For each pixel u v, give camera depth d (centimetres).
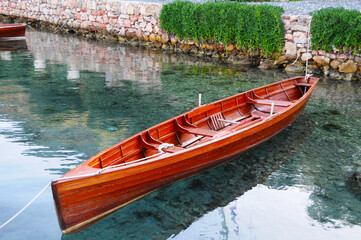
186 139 777
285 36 1527
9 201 602
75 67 1602
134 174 547
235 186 666
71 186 482
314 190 650
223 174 708
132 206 600
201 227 550
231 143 698
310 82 1110
